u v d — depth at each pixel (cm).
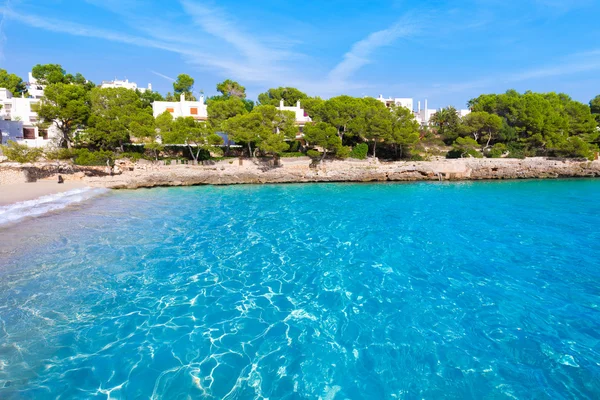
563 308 1516
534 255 2178
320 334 1295
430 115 9956
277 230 2747
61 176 4575
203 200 4084
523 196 4391
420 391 1017
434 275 1862
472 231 2731
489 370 1112
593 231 2730
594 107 8494
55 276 1769
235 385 1023
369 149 6762
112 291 1619
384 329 1336
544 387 1040
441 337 1288
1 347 1180
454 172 6025
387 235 2616
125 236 2498
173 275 1823
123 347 1195
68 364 1102
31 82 9112
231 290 1655
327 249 2281
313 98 9150
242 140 5819
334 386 1030
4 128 5559
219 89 10350
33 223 2759
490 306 1527
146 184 5019
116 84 11838
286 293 1630
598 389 1032
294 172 5716
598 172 5959
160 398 966
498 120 6719
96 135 5062
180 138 5275
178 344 1219
